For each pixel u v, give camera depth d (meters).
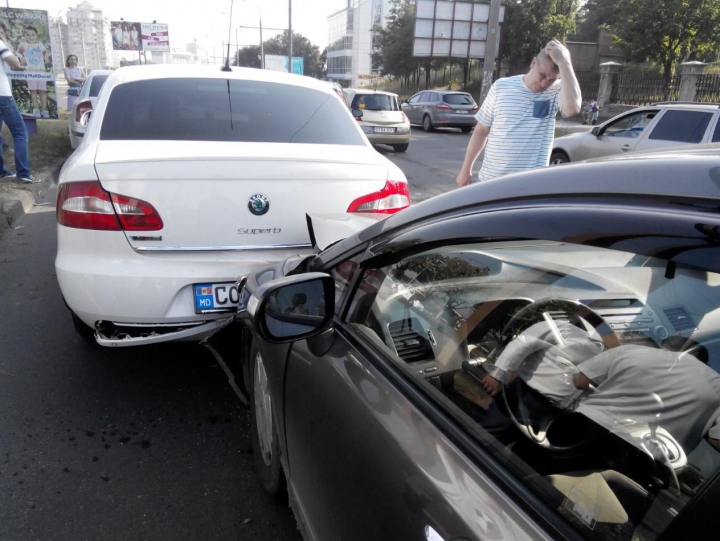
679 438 1.03
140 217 2.65
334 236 2.51
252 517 2.30
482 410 1.33
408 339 1.59
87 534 2.17
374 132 14.48
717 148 1.32
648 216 0.98
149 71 3.56
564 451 1.18
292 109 3.51
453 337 1.51
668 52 24.92
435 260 1.53
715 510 0.81
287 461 1.98
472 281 1.50
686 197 0.97
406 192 3.23
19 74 12.63
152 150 2.78
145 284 2.65
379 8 75.38
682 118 8.09
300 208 2.87
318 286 1.77
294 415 1.84
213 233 2.75
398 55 46.69
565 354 1.29
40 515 2.25
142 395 3.09
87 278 2.65
